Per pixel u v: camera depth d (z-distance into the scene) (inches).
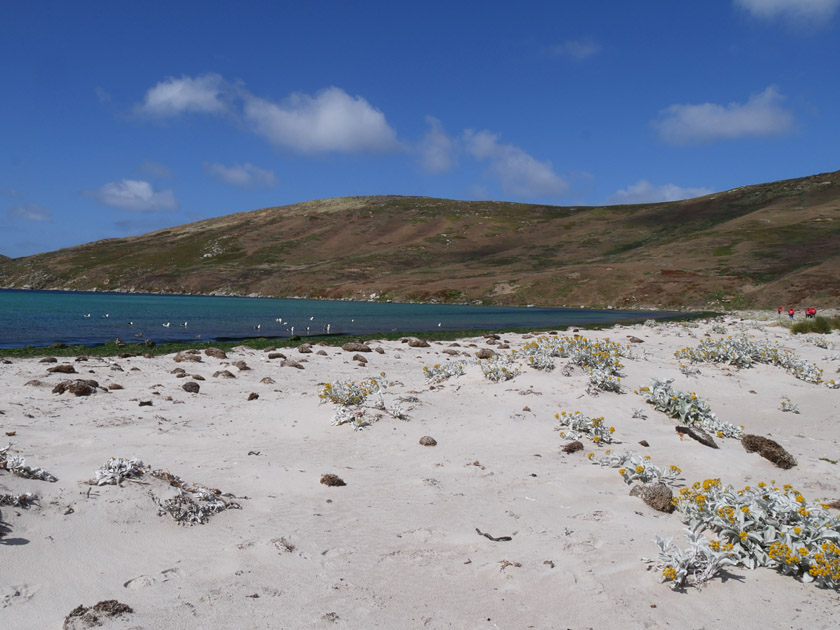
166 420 377.4
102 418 372.8
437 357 818.8
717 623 167.0
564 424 387.9
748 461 339.0
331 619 160.2
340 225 7111.2
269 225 7411.4
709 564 192.5
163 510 219.3
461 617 164.9
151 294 4845.0
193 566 187.0
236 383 544.7
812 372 617.6
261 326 1547.7
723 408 481.1
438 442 351.9
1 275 6186.0
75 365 615.8
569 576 189.6
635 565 199.5
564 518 240.7
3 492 202.2
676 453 345.1
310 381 576.4
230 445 329.7
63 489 220.8
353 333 1391.5
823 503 264.1
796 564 196.5
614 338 1046.4
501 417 402.3
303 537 212.5
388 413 402.9
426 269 4987.7
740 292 2992.1
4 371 549.0
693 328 1304.1
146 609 160.1
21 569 170.2
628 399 465.1
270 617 159.9
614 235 5782.5
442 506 249.9
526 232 6471.5
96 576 175.2
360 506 247.0
